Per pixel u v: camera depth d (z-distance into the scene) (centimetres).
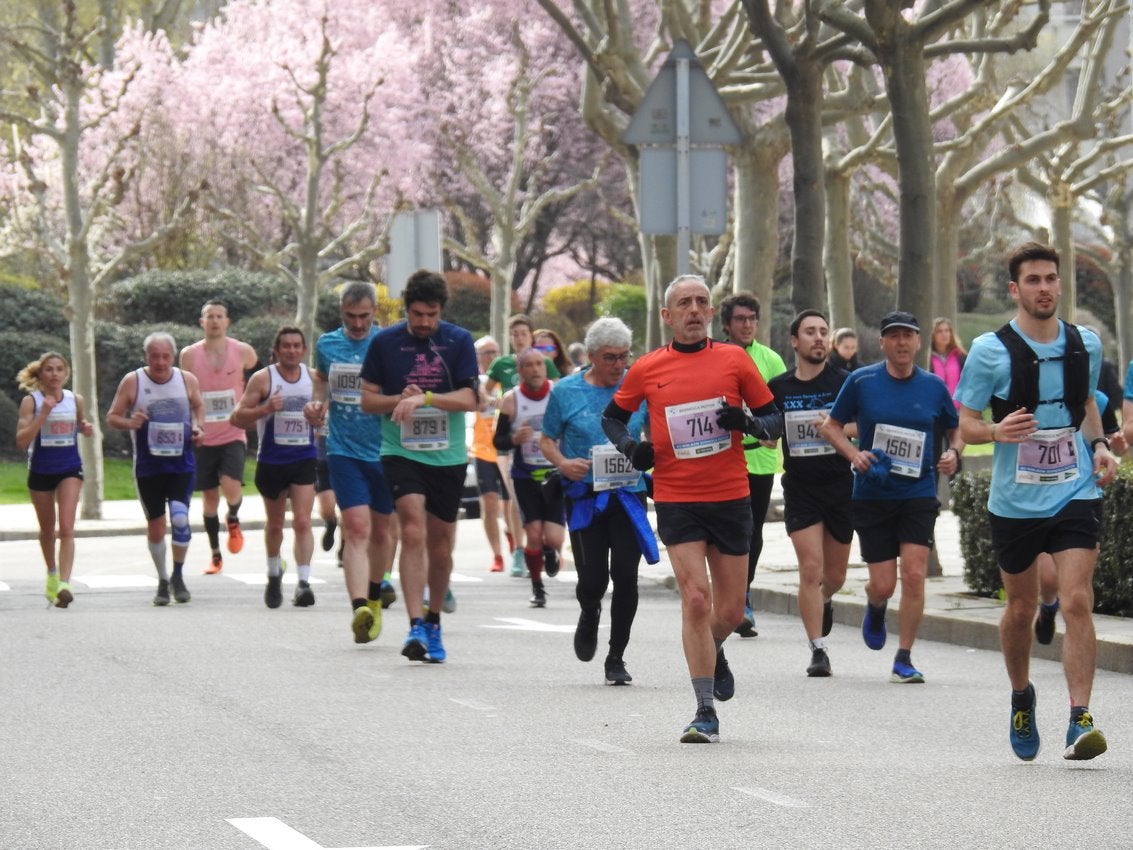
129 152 12119
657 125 4094
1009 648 2197
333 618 3881
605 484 2862
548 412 2905
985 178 7569
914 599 2945
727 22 6194
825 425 2962
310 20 12825
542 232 15900
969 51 4300
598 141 15225
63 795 2014
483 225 15388
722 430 2389
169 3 14425
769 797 1988
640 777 2105
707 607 2366
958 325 15012
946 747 2320
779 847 1750
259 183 12550
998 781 2078
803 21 5569
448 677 2959
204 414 4962
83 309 7244
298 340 4050
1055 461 2162
